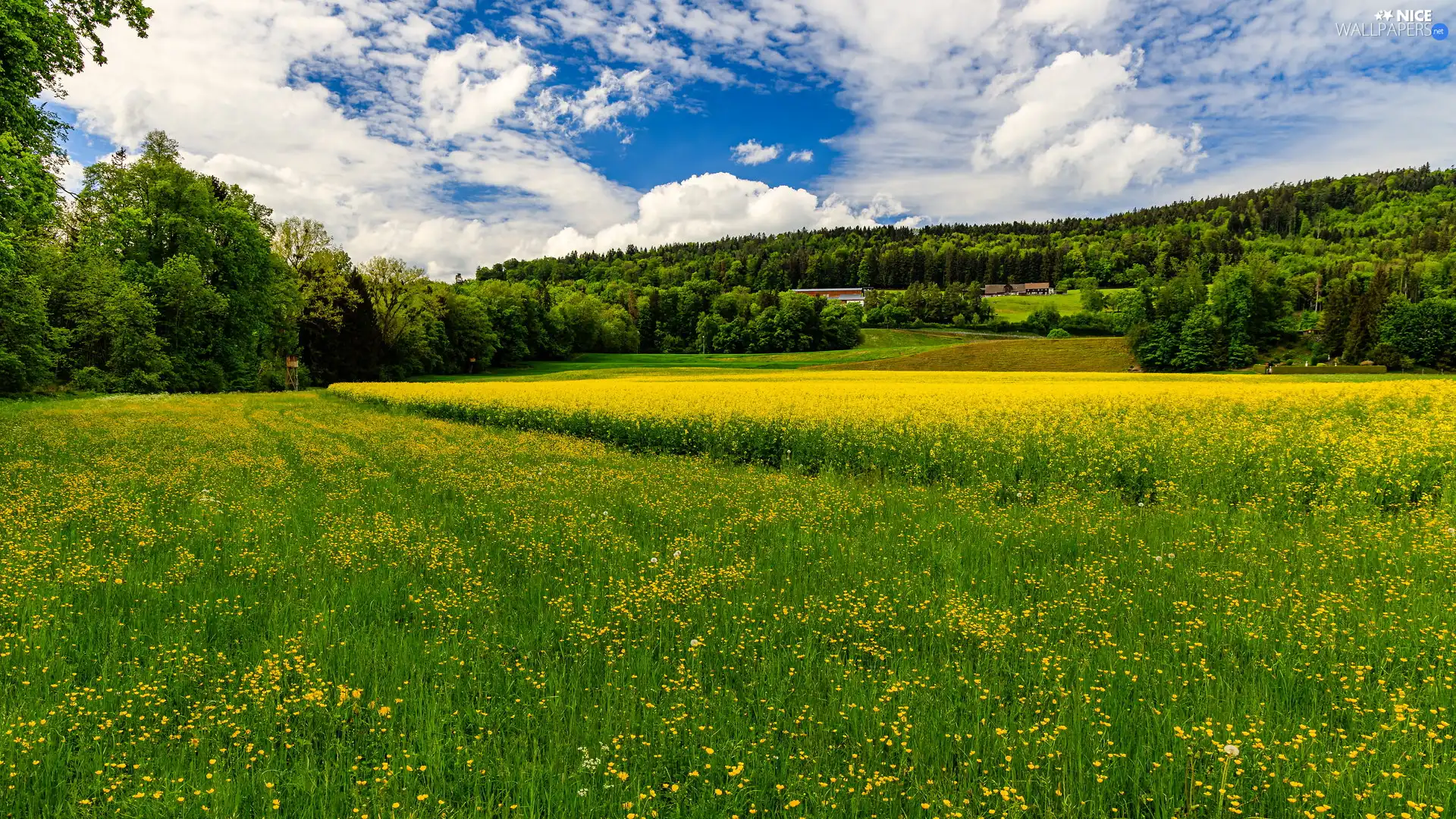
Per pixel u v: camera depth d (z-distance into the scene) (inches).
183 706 183.3
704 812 141.7
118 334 1759.4
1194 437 608.7
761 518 389.4
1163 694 185.6
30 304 1445.6
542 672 199.5
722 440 707.4
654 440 760.3
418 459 639.8
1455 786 137.5
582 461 643.5
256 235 2010.3
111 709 177.6
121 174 1791.3
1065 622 238.5
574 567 305.0
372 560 314.5
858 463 618.2
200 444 737.0
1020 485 505.4
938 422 706.8
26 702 173.9
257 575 289.0
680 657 217.9
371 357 2795.3
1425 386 977.5
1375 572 283.0
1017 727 167.3
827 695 191.0
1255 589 263.6
